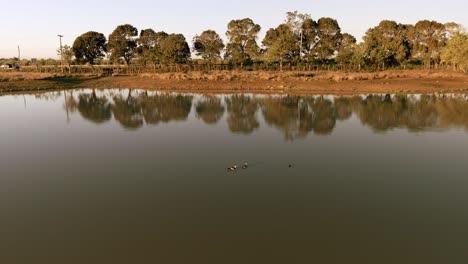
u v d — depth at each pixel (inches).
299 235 482.3
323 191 628.1
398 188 640.4
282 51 2987.2
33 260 434.9
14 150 899.4
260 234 486.3
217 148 896.3
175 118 1304.1
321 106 1513.3
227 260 428.8
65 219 538.3
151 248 456.8
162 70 3341.5
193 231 496.1
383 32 3673.7
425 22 3558.1
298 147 899.4
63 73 3053.6
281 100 1706.4
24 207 580.7
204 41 3531.0
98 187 658.2
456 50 2546.8
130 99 1843.0
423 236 478.6
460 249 446.6
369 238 474.3
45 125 1195.9
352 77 2311.8
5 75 2746.1
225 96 1886.1
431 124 1139.3
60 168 762.8
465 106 1437.0
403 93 1852.9
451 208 559.5
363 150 868.0
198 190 637.3
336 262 422.9
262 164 773.3
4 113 1434.5
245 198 601.9
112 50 3789.4
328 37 3309.5
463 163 765.3
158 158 822.5
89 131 1101.1
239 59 3309.5
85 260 433.7
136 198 607.8
